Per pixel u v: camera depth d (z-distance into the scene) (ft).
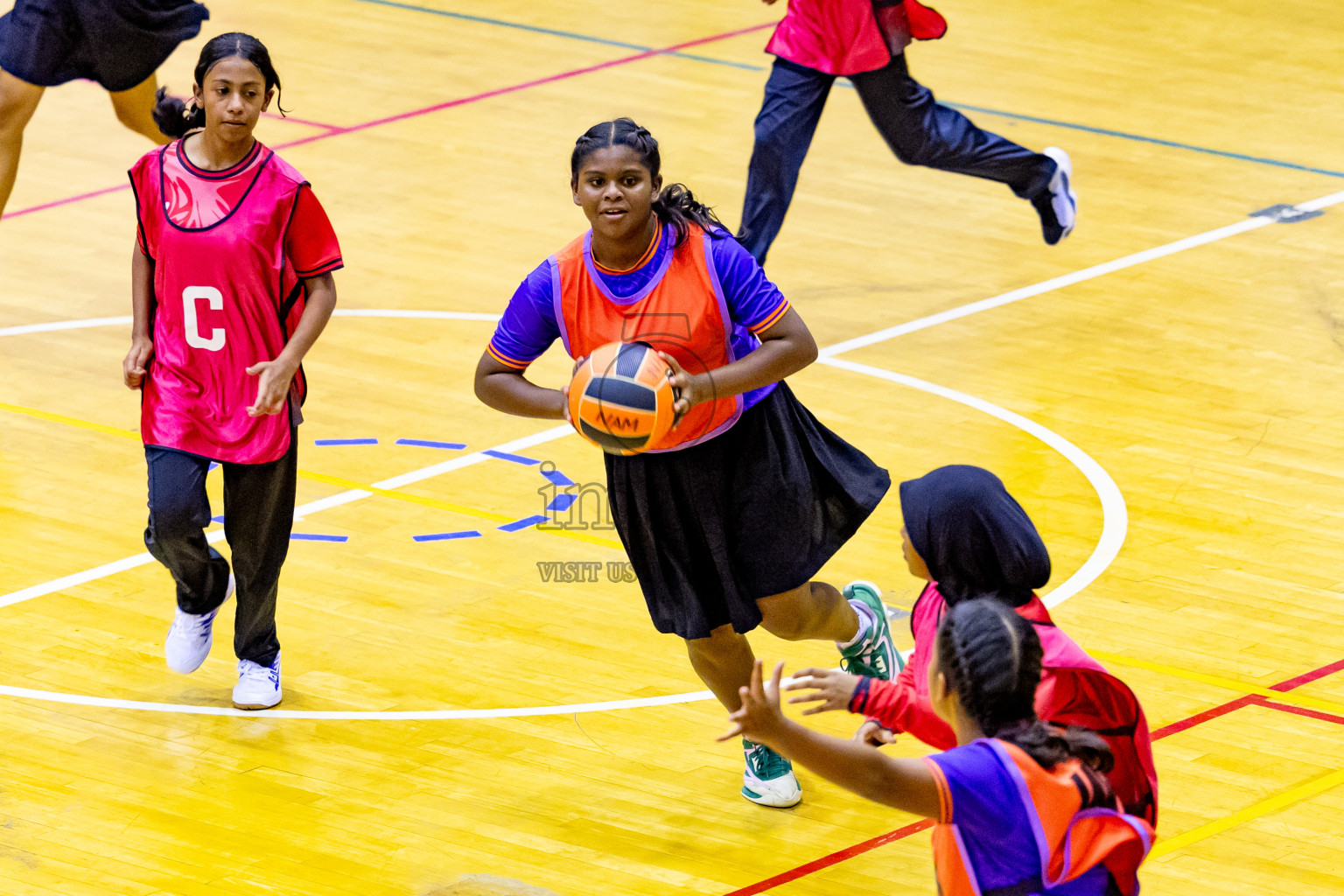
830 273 95.81
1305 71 137.08
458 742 53.42
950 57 138.82
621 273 45.55
